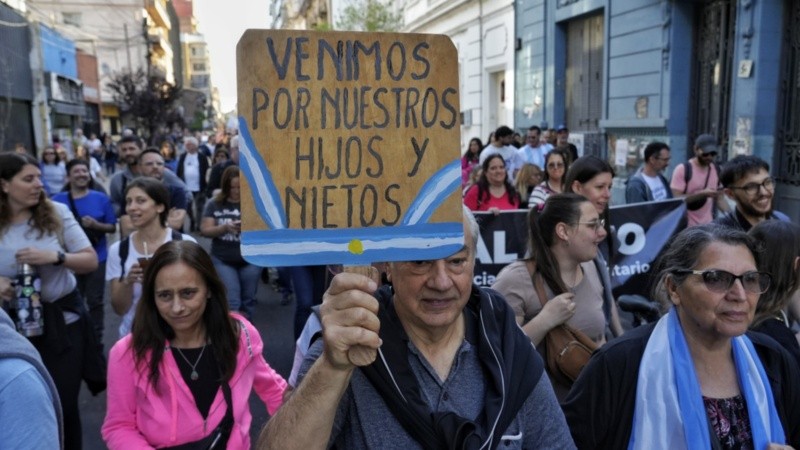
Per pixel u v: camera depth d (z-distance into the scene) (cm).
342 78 157
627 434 211
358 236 157
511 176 1000
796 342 246
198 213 1269
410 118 160
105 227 596
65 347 354
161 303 260
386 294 193
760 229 253
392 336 176
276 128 154
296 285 511
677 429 201
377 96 158
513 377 177
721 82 938
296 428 149
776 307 248
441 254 161
